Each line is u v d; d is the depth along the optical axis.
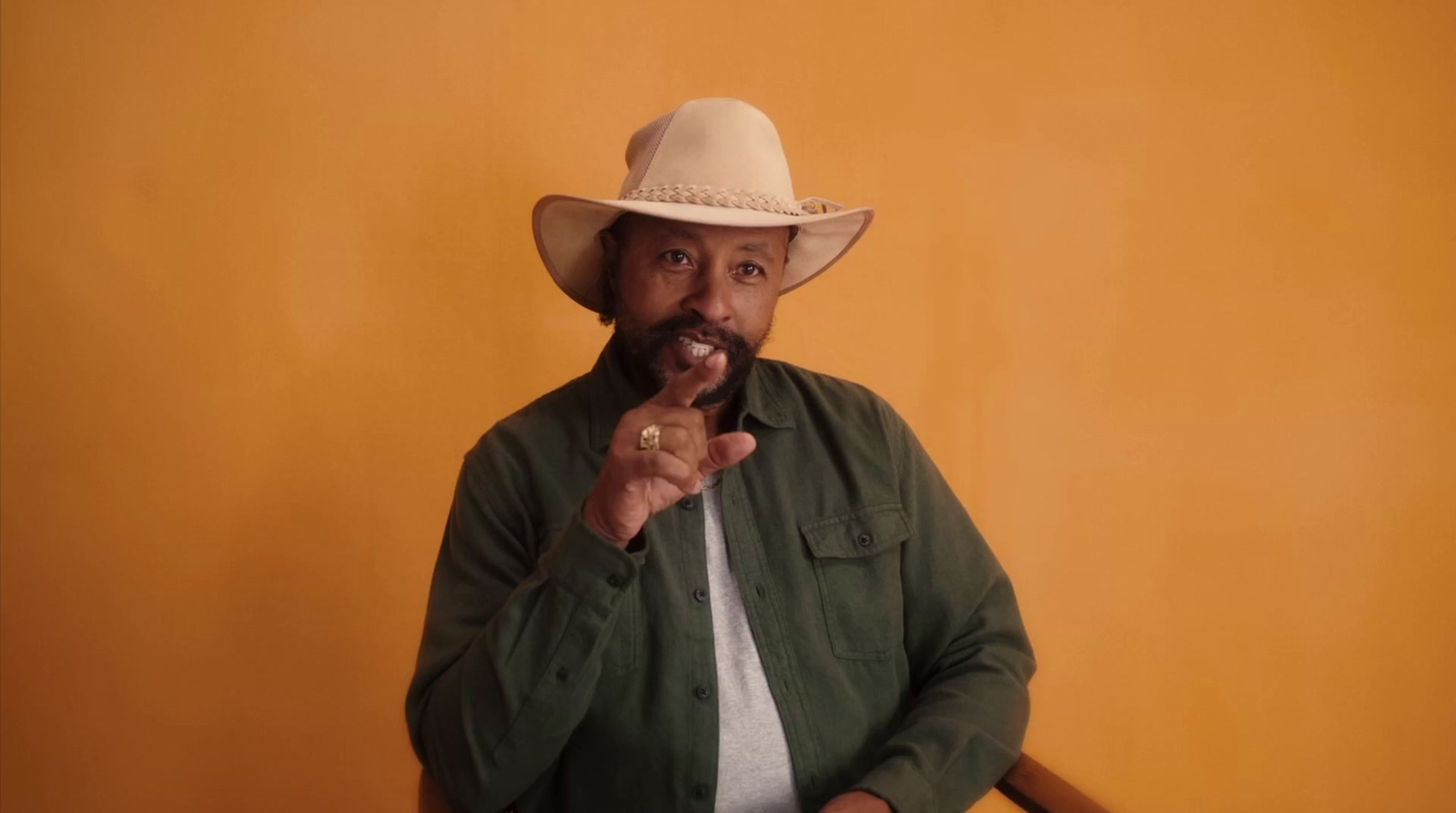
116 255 1.79
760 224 1.19
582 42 1.87
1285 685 2.09
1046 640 2.02
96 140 1.78
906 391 1.97
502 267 1.88
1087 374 2.01
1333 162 2.05
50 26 1.76
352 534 1.87
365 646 1.89
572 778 1.25
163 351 1.81
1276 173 2.04
